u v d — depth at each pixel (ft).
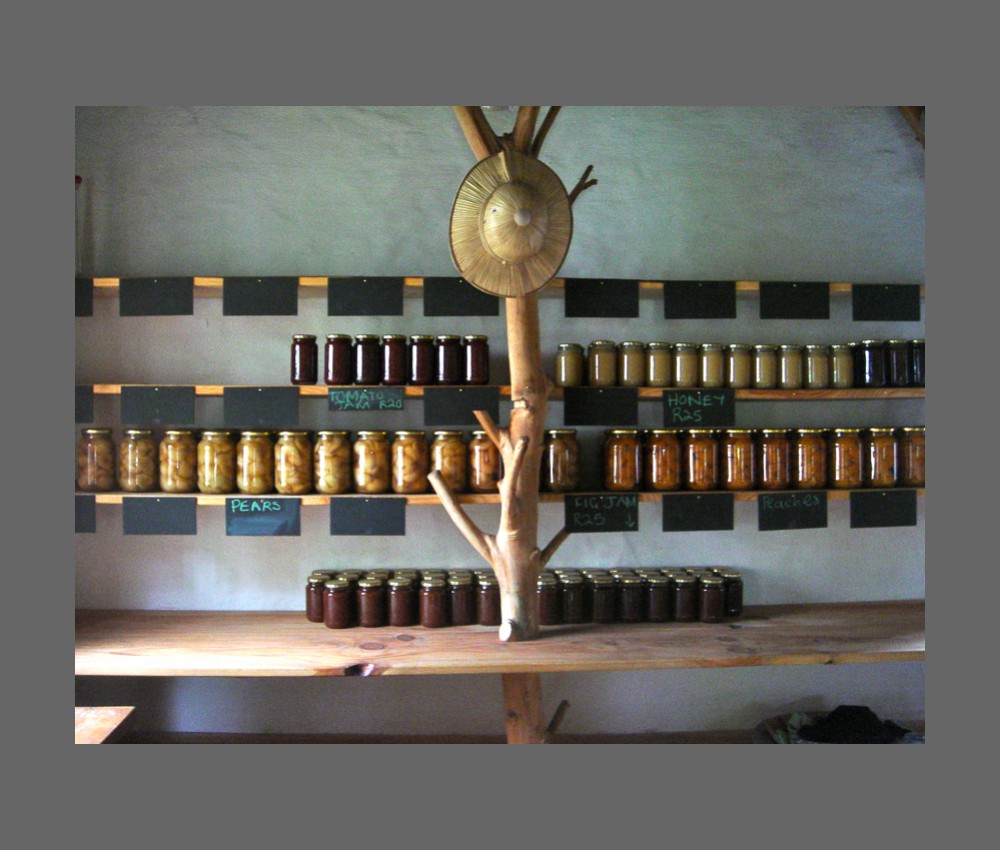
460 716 8.61
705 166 8.70
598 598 7.90
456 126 8.46
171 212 8.32
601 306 7.97
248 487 7.60
